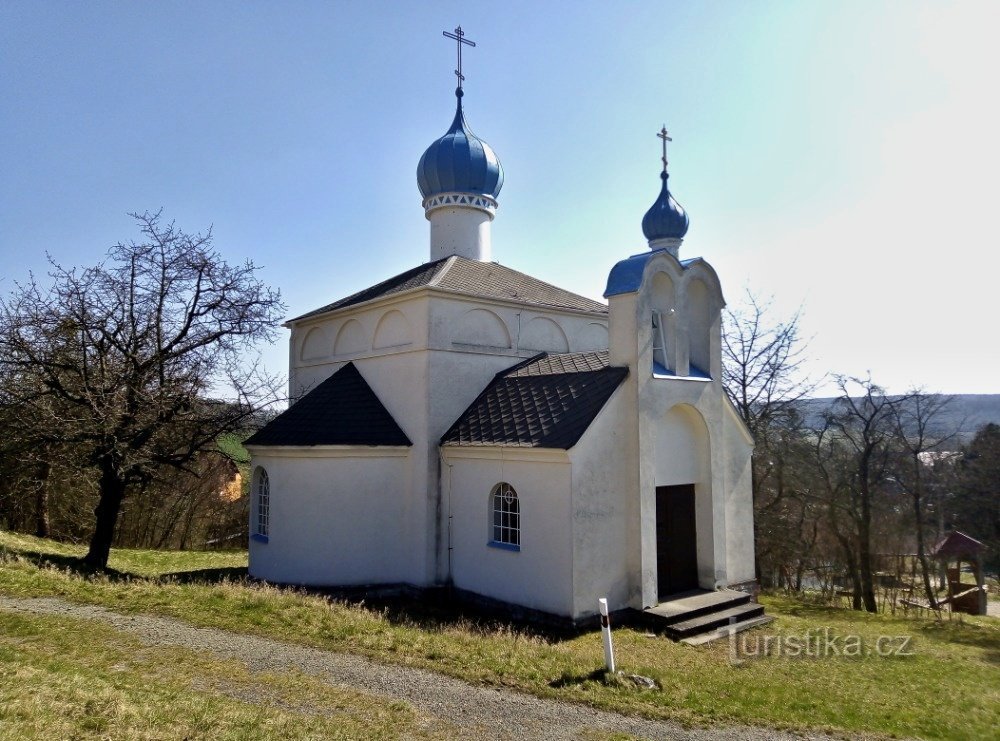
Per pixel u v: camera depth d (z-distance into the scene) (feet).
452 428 55.31
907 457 89.10
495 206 74.49
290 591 46.42
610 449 47.39
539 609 46.24
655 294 53.16
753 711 29.07
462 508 52.90
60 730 18.95
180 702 23.11
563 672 31.17
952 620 61.41
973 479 100.78
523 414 51.11
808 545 100.37
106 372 56.34
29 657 26.17
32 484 82.99
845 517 91.50
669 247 68.59
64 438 54.19
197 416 59.82
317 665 30.17
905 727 29.07
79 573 47.39
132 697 22.86
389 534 55.57
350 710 25.08
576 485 44.91
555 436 46.21
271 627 35.53
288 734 21.61
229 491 128.88
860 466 84.07
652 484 48.52
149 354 59.06
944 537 100.63
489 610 49.80
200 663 29.30
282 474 56.08
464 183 72.23
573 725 25.35
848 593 88.94
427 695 27.40
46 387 57.62
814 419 91.25
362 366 62.80
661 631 45.16
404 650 33.09
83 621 34.27
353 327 65.00
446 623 46.24
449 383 56.39
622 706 27.58
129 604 38.11
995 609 101.91
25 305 55.88
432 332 55.67
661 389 50.19
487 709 26.35
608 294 50.34
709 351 55.47
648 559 47.39
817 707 30.66
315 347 70.74
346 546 54.19
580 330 68.03
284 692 26.58
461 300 57.82
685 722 26.68
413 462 55.77
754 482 91.09
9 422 57.16
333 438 54.70
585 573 44.96
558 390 51.62
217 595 40.91
